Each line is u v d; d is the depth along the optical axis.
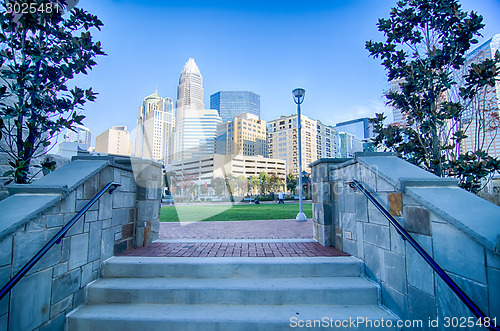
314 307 2.11
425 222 1.68
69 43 2.62
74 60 2.67
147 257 2.71
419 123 3.47
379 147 3.90
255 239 3.83
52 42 2.70
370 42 3.76
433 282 1.58
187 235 4.34
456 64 3.31
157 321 1.92
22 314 1.54
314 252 2.95
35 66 2.55
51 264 1.82
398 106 3.72
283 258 2.65
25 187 1.88
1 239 1.42
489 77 2.87
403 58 3.58
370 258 2.38
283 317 1.93
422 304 1.68
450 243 1.47
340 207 3.09
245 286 2.22
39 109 2.55
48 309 1.77
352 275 2.48
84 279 2.22
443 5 3.17
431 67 3.36
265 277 2.46
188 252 2.96
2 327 1.41
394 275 2.00
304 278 2.43
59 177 2.17
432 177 1.93
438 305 1.54
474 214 1.41
